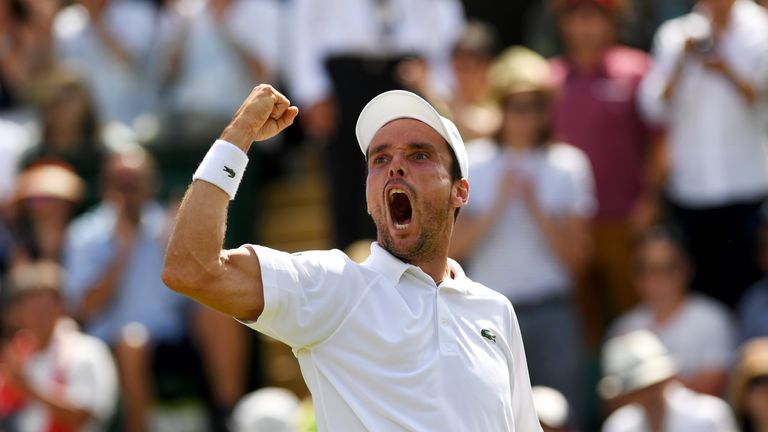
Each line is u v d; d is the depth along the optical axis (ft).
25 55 110.52
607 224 97.25
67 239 94.89
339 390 37.78
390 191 39.19
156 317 91.50
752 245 94.73
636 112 98.63
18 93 110.63
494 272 85.76
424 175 39.04
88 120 103.45
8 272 97.45
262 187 108.99
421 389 37.78
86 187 102.47
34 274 84.33
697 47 96.07
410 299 38.88
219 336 91.25
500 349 39.96
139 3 112.06
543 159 87.40
